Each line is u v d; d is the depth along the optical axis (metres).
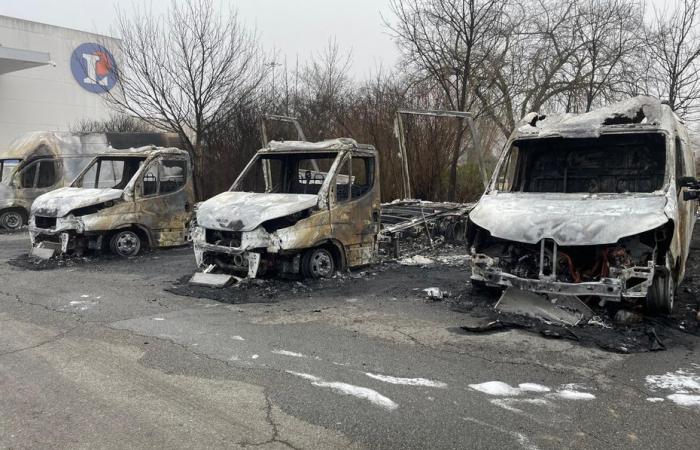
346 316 6.47
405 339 5.57
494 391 4.26
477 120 17.55
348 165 8.81
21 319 6.30
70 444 3.44
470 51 14.51
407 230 10.64
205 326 6.00
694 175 8.16
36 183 16.55
